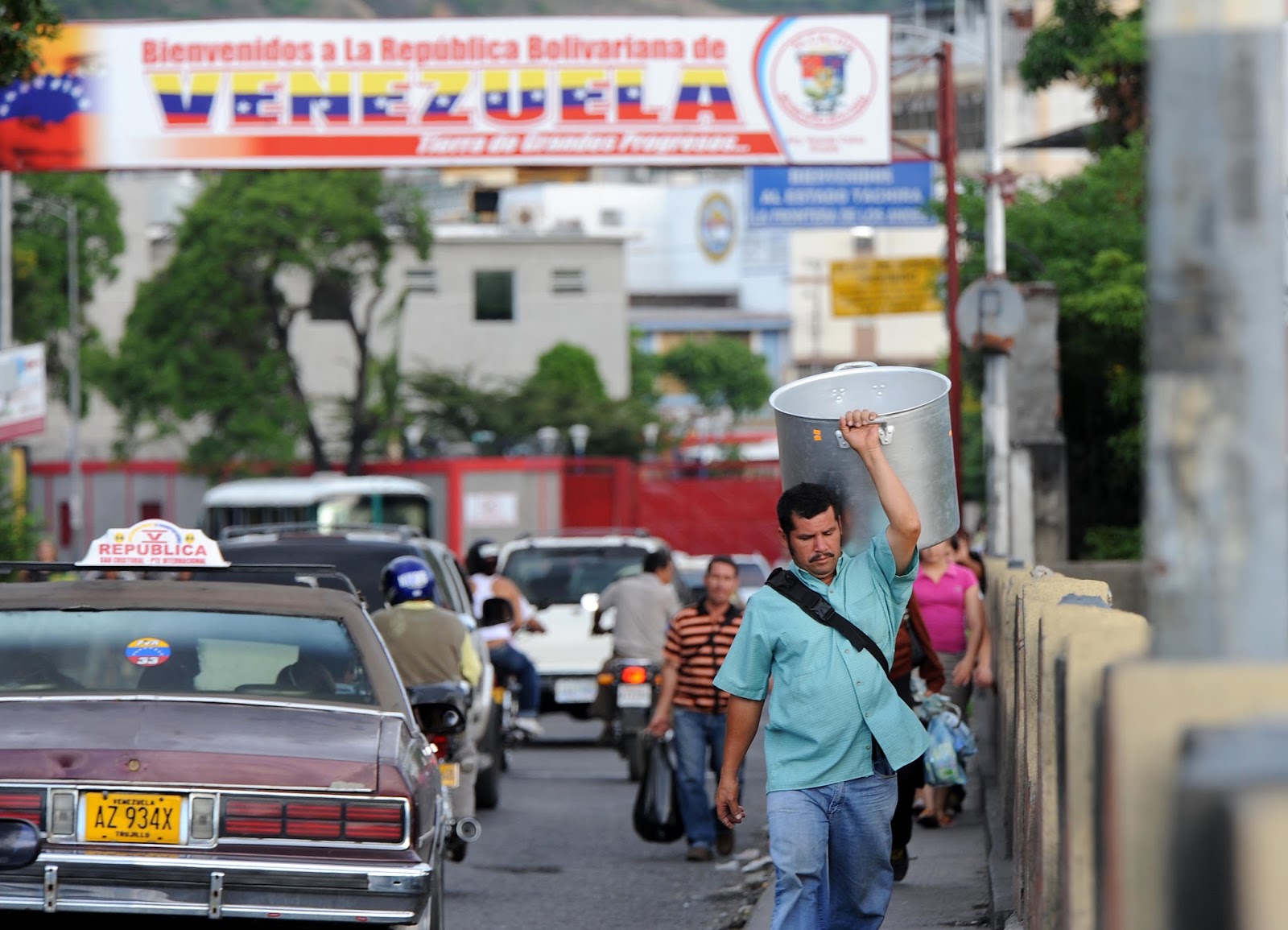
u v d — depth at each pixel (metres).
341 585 32.31
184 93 80.19
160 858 26.44
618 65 79.88
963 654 50.16
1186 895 9.58
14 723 27.48
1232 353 12.18
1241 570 12.16
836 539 26.44
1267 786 9.21
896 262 142.62
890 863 27.22
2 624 30.12
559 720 102.81
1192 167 12.26
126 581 31.30
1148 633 16.48
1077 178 118.75
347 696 29.42
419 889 26.88
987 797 49.12
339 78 80.00
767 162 80.62
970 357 136.62
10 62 53.34
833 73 80.81
